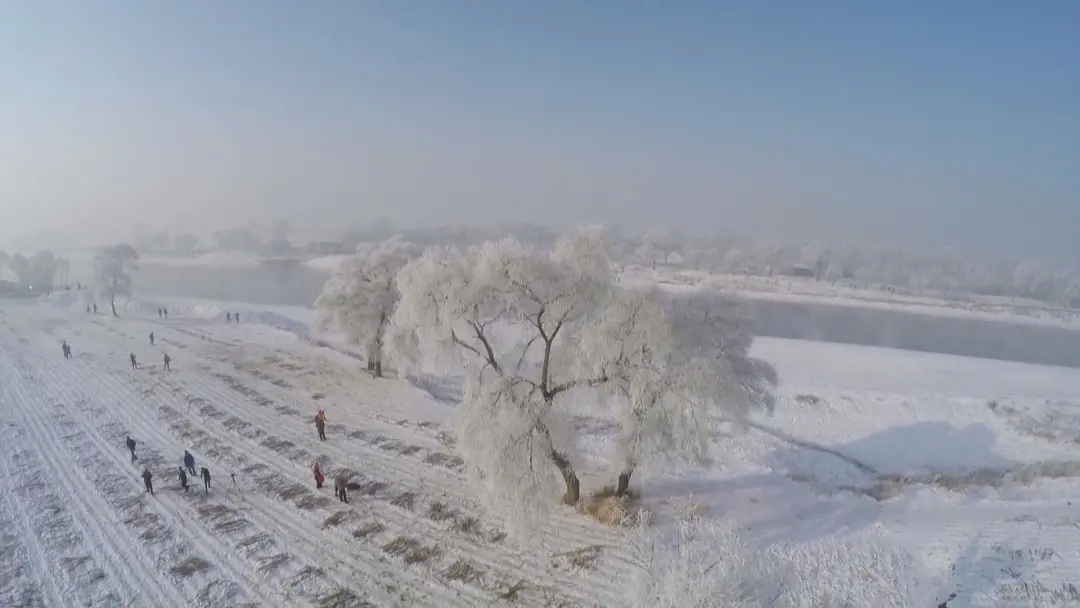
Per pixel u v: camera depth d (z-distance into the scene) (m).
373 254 44.38
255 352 48.28
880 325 75.81
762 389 24.11
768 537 20.41
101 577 18.55
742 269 134.25
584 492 23.52
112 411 33.72
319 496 23.70
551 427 20.64
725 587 12.17
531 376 22.36
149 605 17.20
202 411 33.78
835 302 95.31
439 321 20.56
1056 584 16.94
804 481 25.94
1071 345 64.44
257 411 33.94
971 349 61.44
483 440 18.92
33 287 89.25
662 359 19.67
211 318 62.72
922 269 121.56
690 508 22.08
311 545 20.25
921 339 66.75
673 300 22.73
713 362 20.36
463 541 20.38
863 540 20.14
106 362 44.25
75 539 20.67
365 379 41.09
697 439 19.62
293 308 71.88
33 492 24.08
